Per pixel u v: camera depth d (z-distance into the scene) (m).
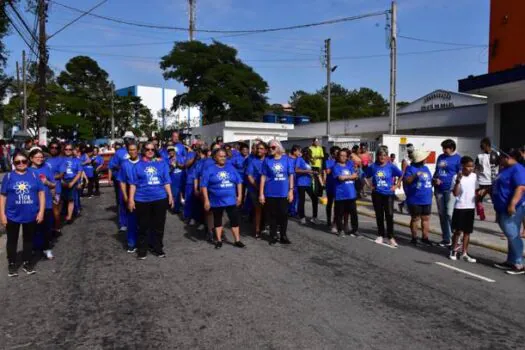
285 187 8.55
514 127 17.41
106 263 7.15
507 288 6.05
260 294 5.59
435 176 8.74
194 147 10.88
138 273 6.55
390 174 8.69
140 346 4.18
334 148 10.55
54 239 9.00
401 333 4.48
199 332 4.47
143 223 7.37
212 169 8.03
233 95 53.28
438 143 17.47
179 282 6.09
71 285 6.03
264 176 8.59
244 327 4.58
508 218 6.89
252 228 10.23
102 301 5.39
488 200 14.77
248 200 10.81
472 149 18.08
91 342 4.28
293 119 43.19
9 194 6.42
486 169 10.84
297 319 4.80
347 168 9.53
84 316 4.93
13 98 51.62
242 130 32.41
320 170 13.53
